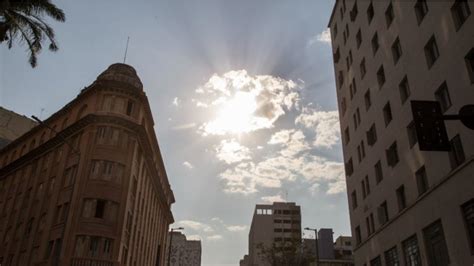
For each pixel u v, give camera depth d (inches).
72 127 1689.2
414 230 1005.8
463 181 801.6
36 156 1925.4
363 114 1435.8
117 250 1455.5
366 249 1373.0
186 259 6934.1
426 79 967.6
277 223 5177.2
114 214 1508.4
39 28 1000.9
